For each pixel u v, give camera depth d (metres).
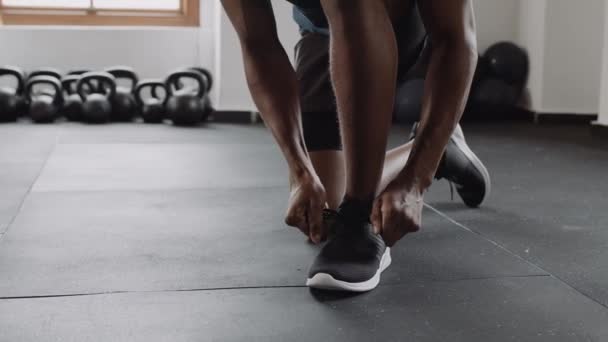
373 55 1.20
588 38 5.35
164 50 5.54
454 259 1.66
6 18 5.43
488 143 4.05
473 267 1.60
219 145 3.86
